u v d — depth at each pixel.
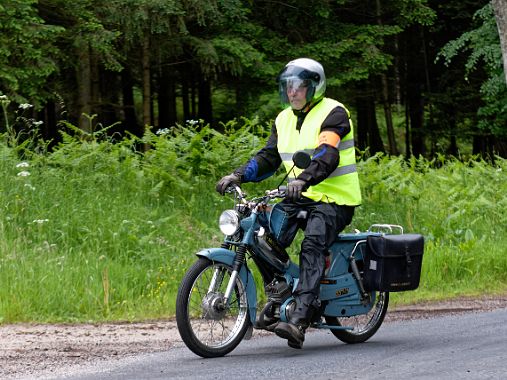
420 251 18.69
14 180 29.25
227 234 16.66
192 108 81.31
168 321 21.39
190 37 52.88
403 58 81.81
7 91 43.47
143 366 15.65
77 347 17.56
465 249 30.53
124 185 32.00
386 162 42.91
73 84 54.72
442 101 78.12
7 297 21.38
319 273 16.95
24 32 41.84
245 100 59.84
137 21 47.44
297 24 61.00
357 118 83.56
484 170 44.53
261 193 33.91
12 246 25.02
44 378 14.55
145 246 27.00
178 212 31.22
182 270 25.61
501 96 68.31
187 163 34.12
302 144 17.52
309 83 17.33
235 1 52.59
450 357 16.27
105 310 21.97
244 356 16.78
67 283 22.67
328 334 20.14
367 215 34.97
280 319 16.94
